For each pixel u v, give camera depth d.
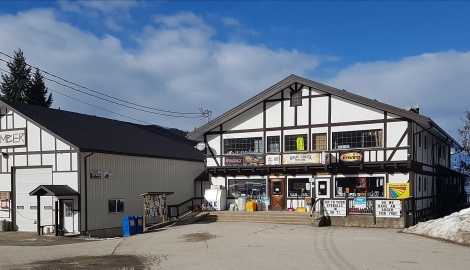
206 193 25.97
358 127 22.88
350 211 21.19
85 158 22.41
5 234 22.09
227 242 15.82
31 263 12.58
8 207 23.91
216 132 26.66
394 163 21.73
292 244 14.94
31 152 23.30
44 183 23.11
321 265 11.14
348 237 16.62
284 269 10.78
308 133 24.06
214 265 11.57
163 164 29.17
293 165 24.17
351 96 22.80
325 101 23.80
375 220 20.52
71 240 19.67
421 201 23.55
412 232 17.80
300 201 24.36
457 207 34.91
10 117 24.02
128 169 25.66
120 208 24.80
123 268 11.63
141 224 20.97
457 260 11.67
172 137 36.56
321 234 17.64
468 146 35.56
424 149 24.86
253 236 17.27
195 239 16.89
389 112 22.12
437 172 28.00
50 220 22.89
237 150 26.08
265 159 24.98
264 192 25.41
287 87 24.80
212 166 26.48
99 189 23.23
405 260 11.68
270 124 25.20
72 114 28.05
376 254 12.66
